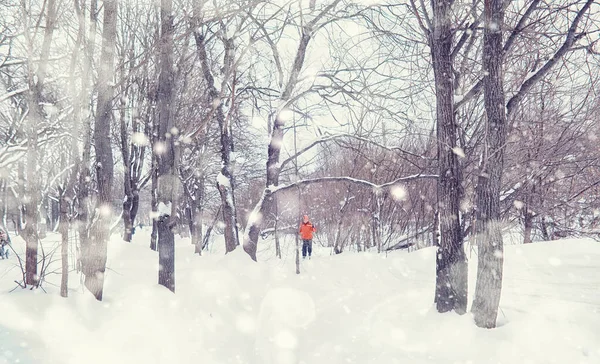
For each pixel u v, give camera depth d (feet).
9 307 15.33
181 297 23.12
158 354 15.24
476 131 36.83
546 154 40.47
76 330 15.20
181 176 64.49
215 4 27.55
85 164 21.08
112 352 14.34
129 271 29.81
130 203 55.62
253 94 43.78
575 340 14.67
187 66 34.99
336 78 40.37
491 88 17.40
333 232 75.46
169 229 24.54
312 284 34.47
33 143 19.58
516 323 16.62
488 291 16.94
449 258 19.56
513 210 50.14
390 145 48.85
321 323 22.11
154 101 48.98
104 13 21.79
